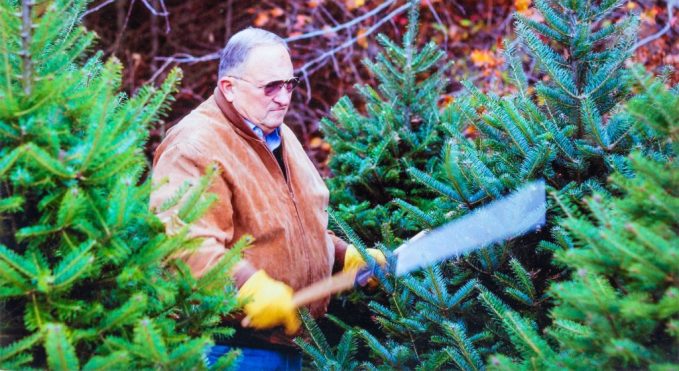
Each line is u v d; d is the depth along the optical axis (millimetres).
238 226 2689
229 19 8938
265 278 2422
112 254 1879
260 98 2742
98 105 1942
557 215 2719
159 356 1817
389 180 3764
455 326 2430
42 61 2049
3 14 1901
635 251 1741
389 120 3797
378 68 4027
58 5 2039
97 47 8578
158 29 8789
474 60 7938
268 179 2748
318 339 2830
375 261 2885
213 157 2596
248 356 2727
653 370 1719
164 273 2074
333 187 3928
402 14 8953
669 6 7418
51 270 1938
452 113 3857
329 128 4066
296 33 9070
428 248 2760
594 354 1882
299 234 2807
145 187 2012
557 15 2939
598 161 2684
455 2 8789
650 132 2543
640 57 7602
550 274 2766
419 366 2729
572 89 2770
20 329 1942
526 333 1981
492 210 2662
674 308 1694
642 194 1800
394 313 2895
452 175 2758
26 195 1933
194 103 8750
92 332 1880
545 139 2713
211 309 2111
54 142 1886
